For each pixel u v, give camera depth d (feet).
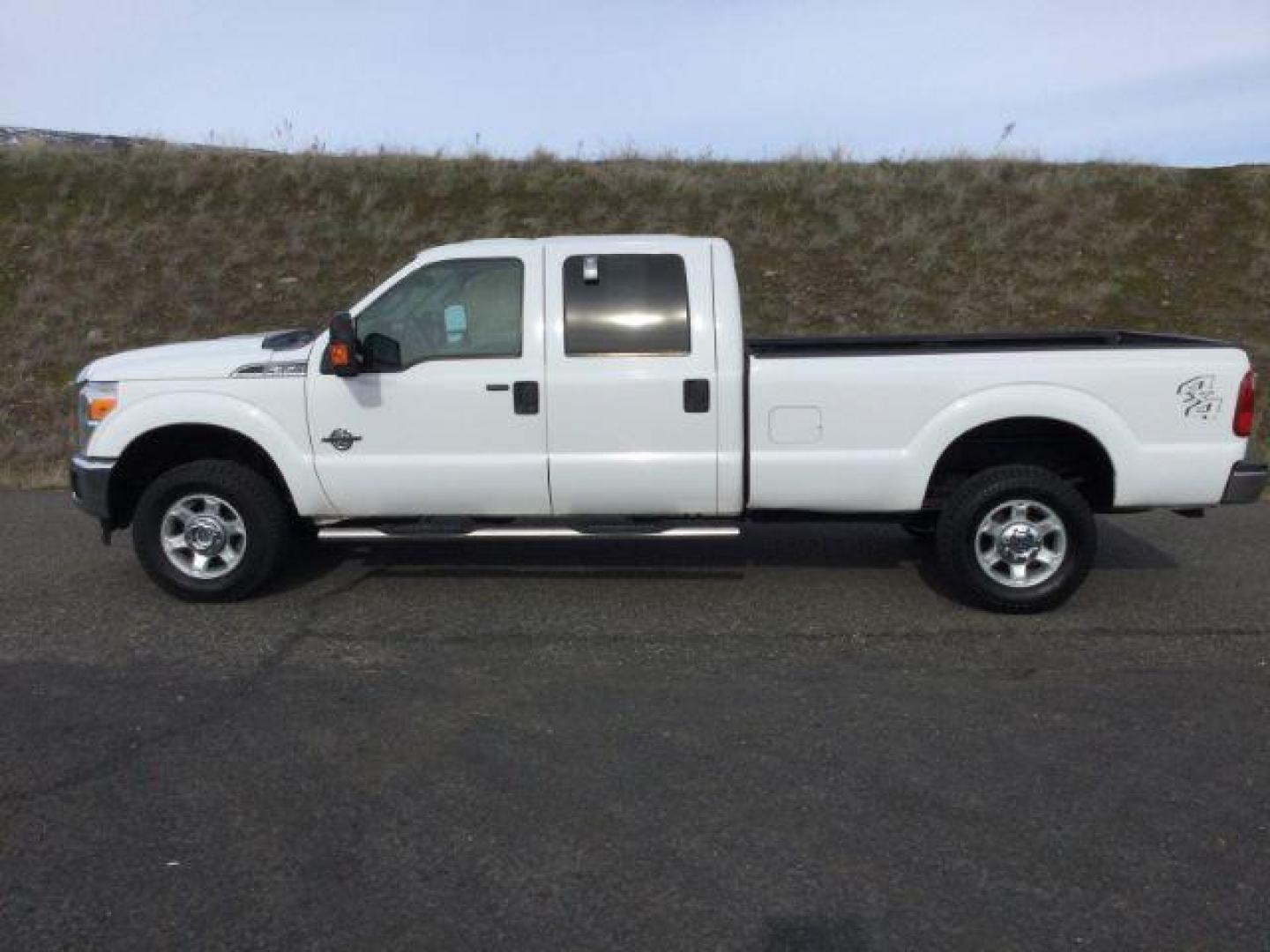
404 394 18.74
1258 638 17.78
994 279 50.39
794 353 19.21
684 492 18.90
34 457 36.19
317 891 10.42
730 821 11.74
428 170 60.49
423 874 10.70
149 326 46.80
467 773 12.91
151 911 10.09
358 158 62.18
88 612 19.29
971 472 19.81
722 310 18.61
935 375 18.35
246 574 19.43
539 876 10.66
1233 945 9.57
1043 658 16.88
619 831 11.52
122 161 59.82
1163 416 18.35
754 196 58.13
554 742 13.78
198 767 13.10
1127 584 20.92
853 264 51.88
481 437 18.80
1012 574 18.95
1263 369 41.29
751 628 18.37
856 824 11.66
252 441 19.72
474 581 21.09
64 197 56.75
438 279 18.89
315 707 14.96
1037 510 18.74
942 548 19.03
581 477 18.83
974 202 56.95
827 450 18.58
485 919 9.98
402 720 14.51
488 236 53.88
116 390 19.10
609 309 18.70
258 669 16.43
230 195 57.47
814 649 17.33
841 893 10.36
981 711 14.76
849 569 21.94
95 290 49.11
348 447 18.94
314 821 11.77
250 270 51.26
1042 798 12.25
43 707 14.97
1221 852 11.08
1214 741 13.78
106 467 19.07
